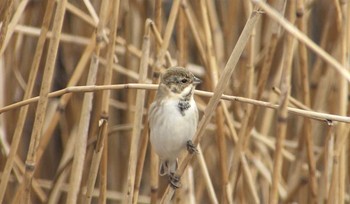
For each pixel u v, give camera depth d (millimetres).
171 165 8445
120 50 11180
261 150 10961
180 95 8180
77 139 8031
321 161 10469
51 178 12102
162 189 11531
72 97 11383
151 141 8305
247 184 9453
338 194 8867
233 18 10828
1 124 10586
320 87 10398
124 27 11141
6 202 11117
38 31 10156
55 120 9500
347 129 8820
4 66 10586
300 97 10336
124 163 11641
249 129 9086
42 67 11727
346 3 9016
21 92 11469
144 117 10375
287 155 10922
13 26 8328
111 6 8898
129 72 10422
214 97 7035
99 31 7859
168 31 8477
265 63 8766
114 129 10422
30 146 7578
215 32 10656
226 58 10859
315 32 12109
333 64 7715
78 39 10953
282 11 8422
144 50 8195
